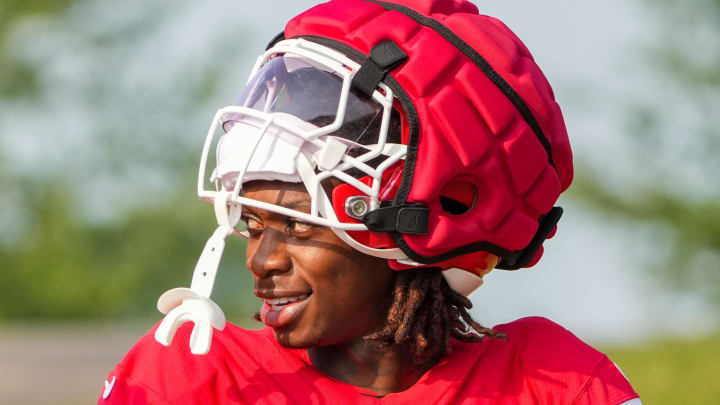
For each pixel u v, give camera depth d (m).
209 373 6.52
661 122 38.34
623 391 6.70
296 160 6.14
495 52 6.47
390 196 6.26
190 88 77.56
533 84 6.59
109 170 76.81
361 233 6.27
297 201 6.26
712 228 38.22
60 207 75.69
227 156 6.38
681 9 39.03
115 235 76.06
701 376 27.36
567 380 6.68
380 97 6.28
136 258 75.00
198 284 6.26
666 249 39.53
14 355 44.34
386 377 6.70
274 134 6.22
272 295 6.37
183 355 6.57
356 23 6.45
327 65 6.36
